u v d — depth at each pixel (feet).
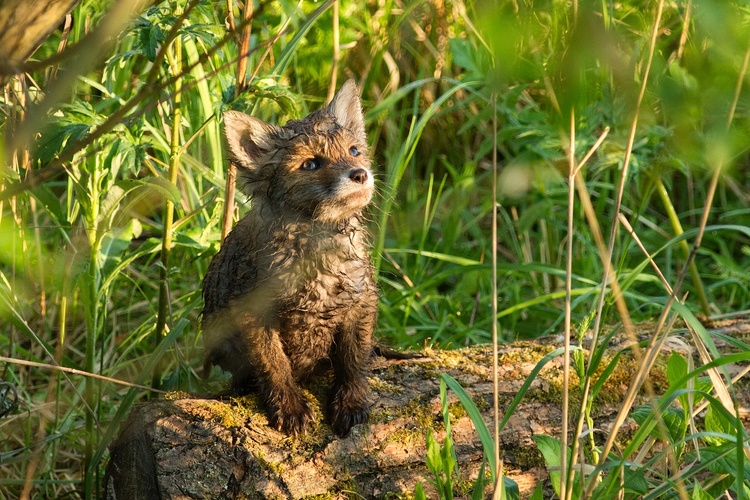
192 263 35.73
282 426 24.93
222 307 27.73
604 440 26.43
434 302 40.65
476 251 43.57
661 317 19.71
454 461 21.03
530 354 28.37
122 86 32.96
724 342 29.50
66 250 29.76
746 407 27.07
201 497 23.68
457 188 41.16
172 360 34.55
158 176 27.25
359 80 41.19
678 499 23.16
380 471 24.68
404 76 43.52
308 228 26.35
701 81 13.75
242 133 27.20
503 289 39.24
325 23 38.99
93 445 28.86
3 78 15.88
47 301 34.65
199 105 32.73
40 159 24.30
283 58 29.63
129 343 36.14
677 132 14.07
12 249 17.11
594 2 11.88
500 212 44.68
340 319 26.50
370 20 39.81
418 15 39.24
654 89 14.20
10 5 14.82
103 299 30.68
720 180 42.14
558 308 39.40
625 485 21.03
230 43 32.96
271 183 27.02
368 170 26.61
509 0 12.64
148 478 24.63
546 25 15.96
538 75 16.60
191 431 24.31
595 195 42.88
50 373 34.81
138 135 26.61
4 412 28.45
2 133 22.93
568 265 20.68
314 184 26.25
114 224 29.25
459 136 44.80
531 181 37.50
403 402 25.94
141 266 38.88
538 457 25.82
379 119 39.34
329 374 28.71
